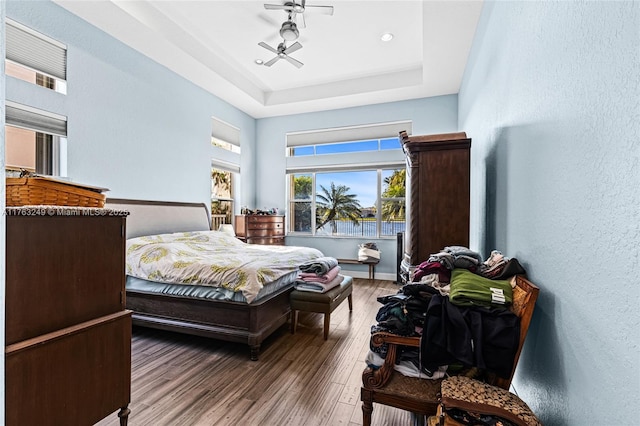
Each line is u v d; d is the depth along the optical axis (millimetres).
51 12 2988
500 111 2160
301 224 6547
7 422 1178
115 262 1655
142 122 3977
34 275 1297
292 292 3113
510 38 1904
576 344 1067
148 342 2900
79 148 3230
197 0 3361
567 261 1140
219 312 2703
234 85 4996
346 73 5141
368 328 3289
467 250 1991
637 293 757
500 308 1373
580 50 1050
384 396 1504
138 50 3889
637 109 760
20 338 1244
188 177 4758
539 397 1396
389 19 3676
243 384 2176
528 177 1560
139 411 1868
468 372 1418
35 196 1471
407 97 5469
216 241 4266
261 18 3676
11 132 2766
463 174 2459
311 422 1786
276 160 6543
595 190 954
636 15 766
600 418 915
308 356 2625
